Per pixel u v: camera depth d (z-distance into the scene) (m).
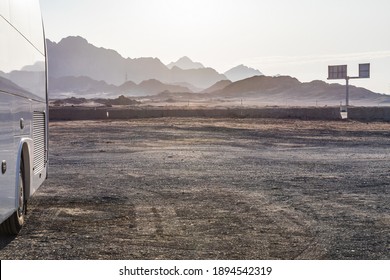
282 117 86.38
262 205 16.09
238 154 33.00
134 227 12.99
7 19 11.09
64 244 11.35
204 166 26.66
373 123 70.62
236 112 92.69
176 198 17.36
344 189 19.44
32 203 16.47
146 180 21.73
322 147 38.31
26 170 13.59
